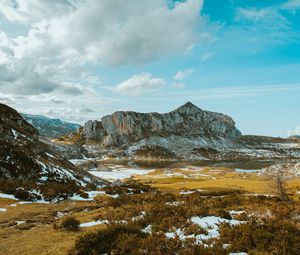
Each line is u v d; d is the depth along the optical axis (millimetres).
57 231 18391
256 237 11891
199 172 147750
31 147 65688
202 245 11758
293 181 75688
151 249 11438
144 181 103938
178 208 20391
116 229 13492
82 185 61375
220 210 19078
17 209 29844
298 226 14961
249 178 102562
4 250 14641
